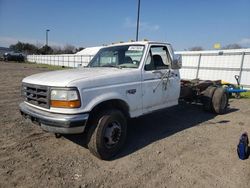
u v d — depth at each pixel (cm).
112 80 412
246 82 1377
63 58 4472
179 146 475
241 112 796
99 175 357
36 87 395
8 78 1706
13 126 569
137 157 421
